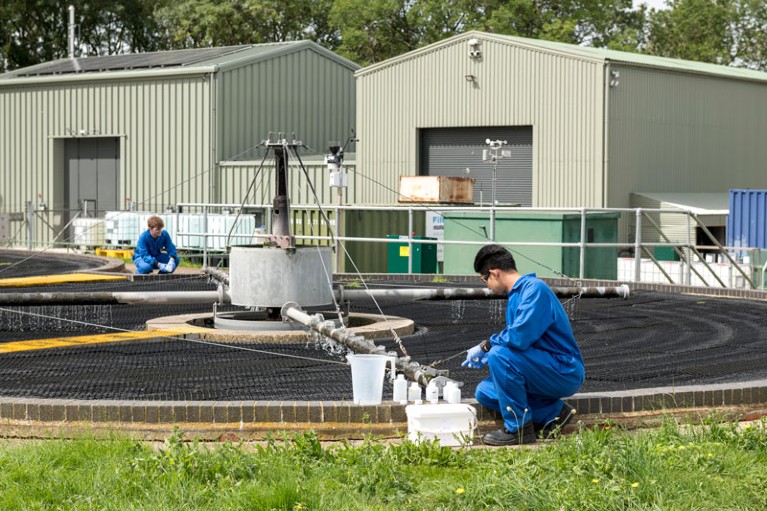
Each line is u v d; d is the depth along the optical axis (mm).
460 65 36531
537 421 7512
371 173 38562
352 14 56625
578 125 34156
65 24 63656
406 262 25984
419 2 55188
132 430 7582
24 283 18859
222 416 7613
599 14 58094
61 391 9094
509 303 7375
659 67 35750
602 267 23188
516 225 22688
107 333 13008
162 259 20281
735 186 40156
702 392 8320
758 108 41281
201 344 12039
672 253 34031
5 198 41438
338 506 5691
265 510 5617
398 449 6633
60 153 40500
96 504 5715
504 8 54406
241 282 12133
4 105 41406
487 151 33656
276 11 60188
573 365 7320
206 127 36875
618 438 6785
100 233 32656
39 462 6445
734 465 6352
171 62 38344
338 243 22375
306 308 15086
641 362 10883
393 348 11906
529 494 5738
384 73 38250
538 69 34969
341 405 7629
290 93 39656
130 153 38469
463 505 5707
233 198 36531
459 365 10727
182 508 5609
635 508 5594
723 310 15977
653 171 35906
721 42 69188
